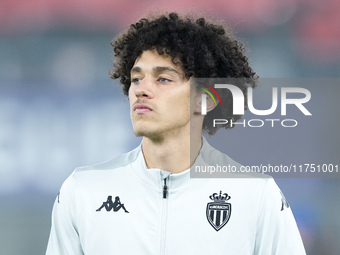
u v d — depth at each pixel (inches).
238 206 369.7
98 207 375.6
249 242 368.5
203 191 372.2
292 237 376.2
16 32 1606.8
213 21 401.7
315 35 1660.9
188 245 364.5
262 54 1654.8
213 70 379.2
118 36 411.2
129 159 390.0
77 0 1641.2
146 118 344.8
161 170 366.6
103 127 1375.5
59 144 1346.0
